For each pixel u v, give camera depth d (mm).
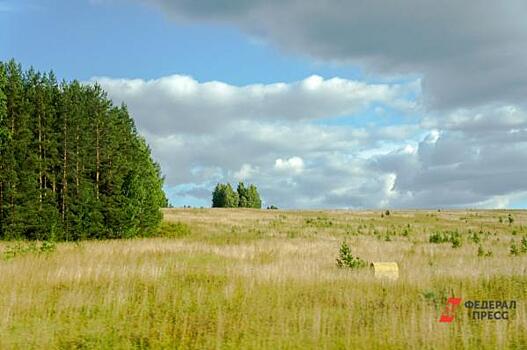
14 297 14398
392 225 60719
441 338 11438
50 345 11141
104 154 52562
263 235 46625
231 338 11758
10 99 45250
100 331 12258
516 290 17328
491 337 11883
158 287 17094
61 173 48469
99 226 47906
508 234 50156
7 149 44375
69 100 49906
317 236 45219
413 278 18812
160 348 11125
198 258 25828
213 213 78562
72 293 14961
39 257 23609
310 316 13656
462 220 69062
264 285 17484
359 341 11430
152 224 50438
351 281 18422
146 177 51812
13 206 43719
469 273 19703
